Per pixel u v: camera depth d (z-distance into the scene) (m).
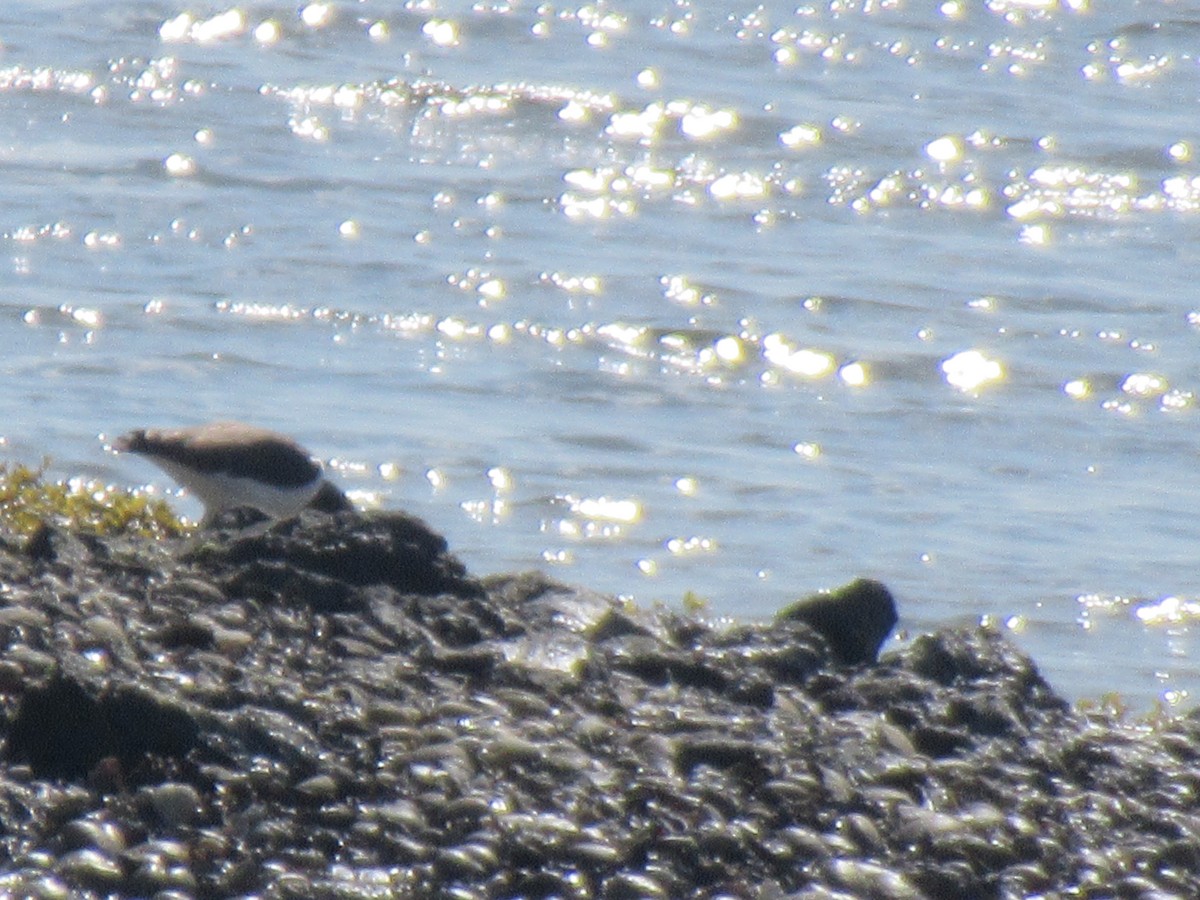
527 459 110.81
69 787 36.19
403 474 107.38
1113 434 122.50
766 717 44.06
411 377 124.50
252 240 148.25
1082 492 112.00
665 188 168.25
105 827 34.78
